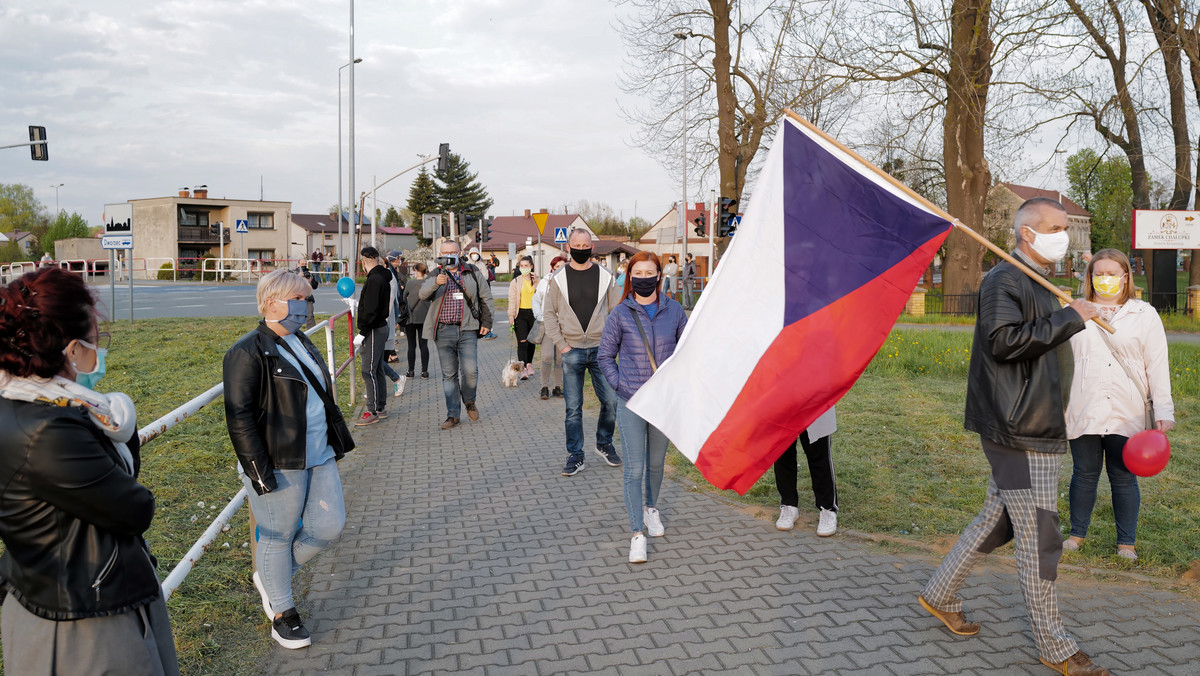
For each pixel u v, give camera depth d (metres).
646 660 3.50
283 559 3.66
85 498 1.88
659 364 4.87
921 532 5.14
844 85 22.73
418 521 5.55
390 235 86.56
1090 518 5.11
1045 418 3.21
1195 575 4.34
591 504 5.93
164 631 2.22
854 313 3.89
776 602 4.10
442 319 8.80
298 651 3.61
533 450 7.75
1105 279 4.44
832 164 4.03
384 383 9.40
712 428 4.12
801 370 3.96
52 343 1.92
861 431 7.96
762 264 4.12
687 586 4.34
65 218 82.69
